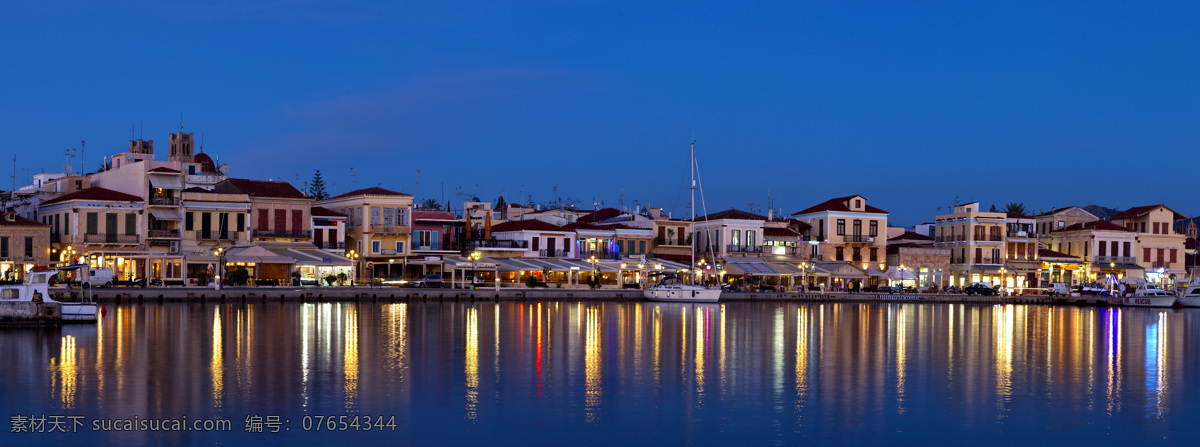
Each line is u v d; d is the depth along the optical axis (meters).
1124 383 42.09
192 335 55.59
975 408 35.88
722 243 127.81
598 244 124.88
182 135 143.75
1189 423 33.75
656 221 129.00
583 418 33.41
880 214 135.88
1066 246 146.88
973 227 138.25
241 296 88.88
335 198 119.50
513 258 115.75
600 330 63.72
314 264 98.56
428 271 117.00
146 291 84.62
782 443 30.44
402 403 35.50
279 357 46.59
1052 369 46.41
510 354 49.12
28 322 59.03
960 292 128.38
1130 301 117.56
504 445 29.84
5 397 35.81
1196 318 93.12
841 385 40.53
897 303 114.69
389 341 54.16
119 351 47.97
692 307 96.06
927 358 50.12
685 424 32.69
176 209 102.31
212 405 34.72
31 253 95.31
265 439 30.12
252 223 105.69
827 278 129.00
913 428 32.56
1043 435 31.88
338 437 30.44
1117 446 30.62
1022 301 120.38
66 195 102.50
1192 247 162.38
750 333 63.44
